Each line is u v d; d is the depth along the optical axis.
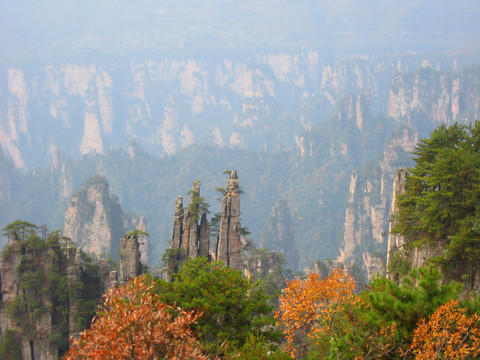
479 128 64.81
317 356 35.19
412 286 35.56
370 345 31.72
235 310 45.34
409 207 62.12
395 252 66.12
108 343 27.97
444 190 56.78
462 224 53.47
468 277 51.69
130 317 28.86
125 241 94.12
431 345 29.61
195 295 45.59
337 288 37.72
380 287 36.31
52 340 94.81
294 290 39.09
